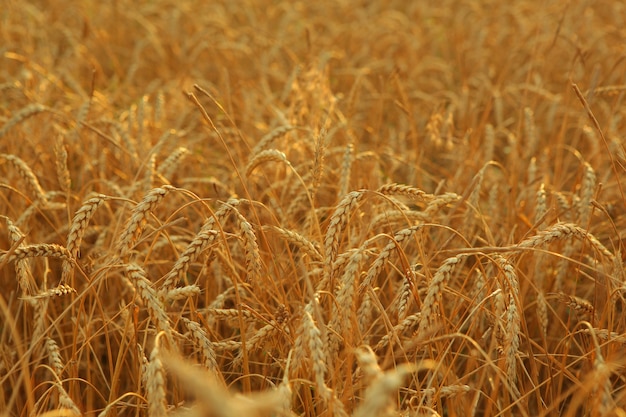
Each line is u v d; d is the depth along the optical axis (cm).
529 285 399
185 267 279
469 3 1061
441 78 888
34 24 939
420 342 265
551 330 396
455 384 294
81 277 425
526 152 554
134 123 570
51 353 303
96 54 899
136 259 375
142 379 298
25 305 377
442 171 559
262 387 331
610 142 556
